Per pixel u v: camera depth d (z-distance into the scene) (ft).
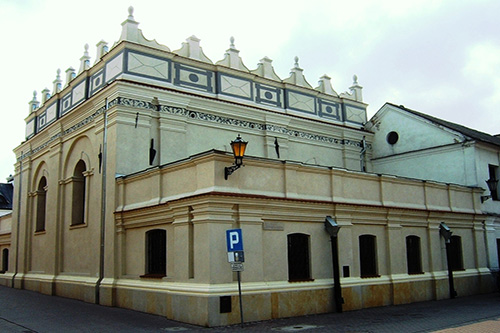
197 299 42.52
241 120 69.82
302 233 50.57
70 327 43.52
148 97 61.31
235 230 40.86
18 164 90.53
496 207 75.92
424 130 79.41
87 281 61.36
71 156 72.08
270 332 39.09
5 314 52.06
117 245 56.85
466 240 69.87
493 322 43.65
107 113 60.90
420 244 62.64
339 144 81.76
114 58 63.82
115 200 57.41
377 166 84.89
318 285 50.19
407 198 62.23
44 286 72.84
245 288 44.14
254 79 73.20
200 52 69.00
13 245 89.10
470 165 73.20
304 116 77.82
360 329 40.40
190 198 44.62
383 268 57.52
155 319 46.11
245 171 46.78
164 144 61.62
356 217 55.31
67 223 70.64
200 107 65.82
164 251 50.34
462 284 66.49
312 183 52.39
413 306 55.77
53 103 80.69
